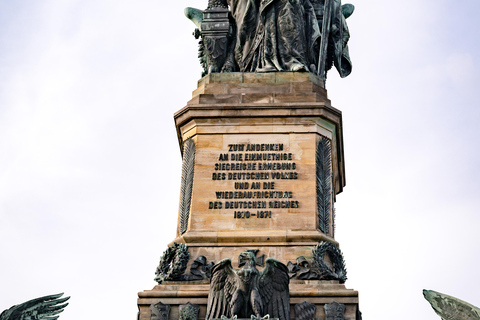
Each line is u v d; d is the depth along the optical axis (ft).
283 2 94.63
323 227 84.23
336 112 89.10
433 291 77.20
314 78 91.86
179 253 81.92
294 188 85.66
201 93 91.20
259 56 93.71
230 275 76.84
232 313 75.36
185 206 85.81
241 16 95.35
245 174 86.43
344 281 81.15
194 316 78.54
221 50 94.89
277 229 83.97
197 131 88.69
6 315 77.61
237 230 84.12
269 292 76.02
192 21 98.27
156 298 79.71
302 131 88.12
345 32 98.58
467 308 76.23
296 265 81.35
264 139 88.02
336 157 92.17
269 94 90.07
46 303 79.30
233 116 88.89
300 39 93.97
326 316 77.77
